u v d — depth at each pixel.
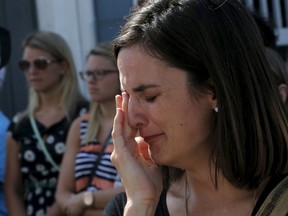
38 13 5.19
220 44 1.57
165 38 1.54
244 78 1.57
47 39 3.84
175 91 1.56
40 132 3.71
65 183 3.48
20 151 3.74
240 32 1.59
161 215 1.72
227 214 1.66
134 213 1.64
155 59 1.55
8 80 5.23
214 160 1.63
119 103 1.71
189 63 1.55
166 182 1.75
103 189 3.29
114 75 3.46
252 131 1.58
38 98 3.83
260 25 3.25
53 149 3.67
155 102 1.57
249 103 1.58
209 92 1.58
